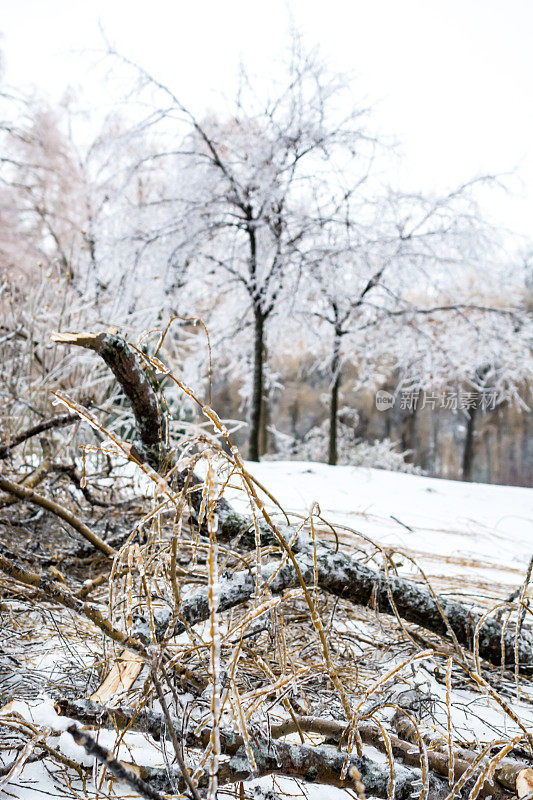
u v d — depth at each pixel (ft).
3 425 12.55
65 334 5.81
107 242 37.93
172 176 40.32
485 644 6.40
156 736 3.74
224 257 41.83
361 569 6.20
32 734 3.64
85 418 3.90
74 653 5.70
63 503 10.59
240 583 5.45
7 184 55.47
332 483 19.60
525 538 14.49
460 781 3.25
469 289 47.32
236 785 3.63
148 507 10.11
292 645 6.22
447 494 19.75
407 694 5.33
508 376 46.29
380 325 40.86
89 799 3.47
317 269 37.68
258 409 36.68
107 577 6.11
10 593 6.40
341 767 3.50
